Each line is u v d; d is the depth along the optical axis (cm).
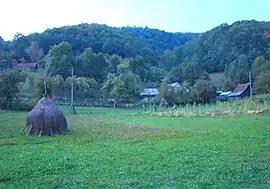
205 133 2597
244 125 3152
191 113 5031
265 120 3597
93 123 3812
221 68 13500
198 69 11856
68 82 8825
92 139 2320
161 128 3122
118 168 1328
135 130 2959
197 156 1568
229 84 10875
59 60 10500
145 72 12838
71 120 4303
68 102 8562
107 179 1163
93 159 1525
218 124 3372
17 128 3027
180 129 2991
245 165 1359
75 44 15000
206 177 1170
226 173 1232
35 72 10850
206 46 14938
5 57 12450
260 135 2366
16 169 1320
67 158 1547
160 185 1084
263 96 6112
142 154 1644
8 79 6369
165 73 13700
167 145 1945
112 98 9238
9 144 2069
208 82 9106
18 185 1104
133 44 16400
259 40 12988
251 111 4756
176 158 1520
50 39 15088
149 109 6850
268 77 7994
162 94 8638
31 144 2078
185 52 16225
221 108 5369
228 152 1670
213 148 1800
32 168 1341
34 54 13662
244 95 9425
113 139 2317
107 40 15475
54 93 8412
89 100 9156
